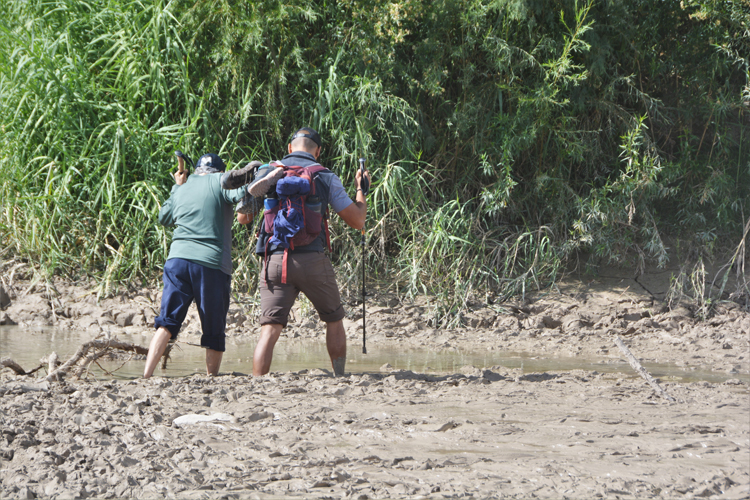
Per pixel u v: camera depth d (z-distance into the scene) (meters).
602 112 37.34
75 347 25.33
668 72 37.59
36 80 34.31
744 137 37.62
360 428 13.36
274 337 20.23
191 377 19.27
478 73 35.94
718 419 14.27
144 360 23.56
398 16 32.75
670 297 33.81
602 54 34.16
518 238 35.50
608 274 36.84
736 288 34.44
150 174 34.31
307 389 17.39
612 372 22.03
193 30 34.34
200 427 13.41
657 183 34.72
